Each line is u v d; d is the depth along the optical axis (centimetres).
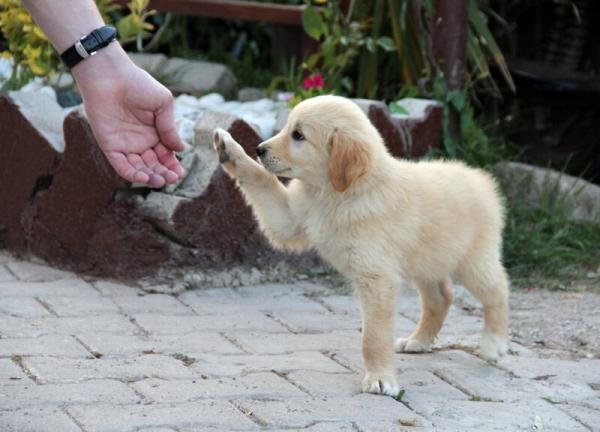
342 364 540
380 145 518
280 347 564
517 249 750
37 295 630
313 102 511
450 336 607
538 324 632
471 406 490
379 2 877
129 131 458
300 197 529
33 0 436
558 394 514
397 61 905
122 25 810
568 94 888
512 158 894
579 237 778
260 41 1172
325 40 895
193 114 792
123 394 475
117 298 634
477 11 851
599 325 630
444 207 532
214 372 514
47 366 509
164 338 567
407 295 686
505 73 838
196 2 952
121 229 663
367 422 457
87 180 668
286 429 444
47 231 693
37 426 432
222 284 675
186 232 662
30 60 813
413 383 521
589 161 917
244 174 532
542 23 967
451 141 814
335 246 515
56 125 703
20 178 701
